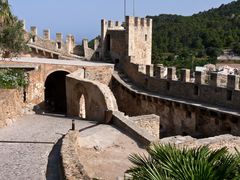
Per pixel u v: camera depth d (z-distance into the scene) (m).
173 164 10.10
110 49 54.72
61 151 15.27
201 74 36.97
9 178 13.77
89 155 19.47
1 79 31.22
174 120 37.94
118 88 47.44
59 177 13.91
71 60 52.50
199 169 9.65
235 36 134.62
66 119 29.12
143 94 41.75
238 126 30.66
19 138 20.53
